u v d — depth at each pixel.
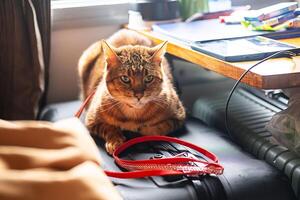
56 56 1.52
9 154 0.65
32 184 0.57
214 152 0.98
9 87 1.27
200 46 1.01
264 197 0.81
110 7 1.55
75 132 0.76
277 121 1.01
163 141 1.01
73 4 1.53
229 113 1.24
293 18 1.18
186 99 1.74
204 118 1.35
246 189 0.81
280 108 1.24
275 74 0.77
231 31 1.19
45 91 1.41
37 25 1.29
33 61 1.25
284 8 1.19
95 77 1.30
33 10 1.25
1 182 0.56
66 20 1.49
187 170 0.82
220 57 0.90
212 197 0.79
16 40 1.24
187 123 1.20
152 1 1.43
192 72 1.72
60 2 1.54
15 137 0.72
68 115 1.29
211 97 1.45
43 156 0.67
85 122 1.17
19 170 0.62
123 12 1.58
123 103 1.10
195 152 0.94
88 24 1.53
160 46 1.12
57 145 0.71
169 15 1.45
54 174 0.61
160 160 0.86
